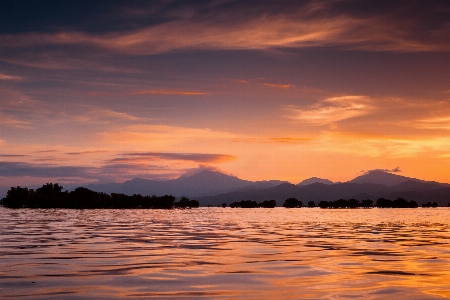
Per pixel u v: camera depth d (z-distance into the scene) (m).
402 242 38.06
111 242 37.19
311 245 35.19
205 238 42.00
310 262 25.23
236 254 28.98
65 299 16.06
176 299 16.08
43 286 18.23
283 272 21.78
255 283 18.98
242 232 51.03
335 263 24.88
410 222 81.12
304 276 20.70
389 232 52.00
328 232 51.69
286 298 16.25
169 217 103.12
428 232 52.09
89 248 32.28
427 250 31.67
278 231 53.22
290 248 32.81
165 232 50.34
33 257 27.06
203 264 24.34
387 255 28.61
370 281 19.50
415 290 17.66
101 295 16.67
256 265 24.03
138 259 26.30
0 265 23.80
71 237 42.22
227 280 19.66
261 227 62.31
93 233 47.88
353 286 18.42
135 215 115.94
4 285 18.44
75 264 24.22
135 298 16.22
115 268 22.86
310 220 89.88
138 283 18.91
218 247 33.41
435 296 16.61
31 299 16.05
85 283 18.88
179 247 33.31
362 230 56.00
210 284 18.77
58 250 30.84
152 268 22.88
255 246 34.25
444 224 73.06
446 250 31.69
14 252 29.59
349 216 120.00
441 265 24.22
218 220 87.38
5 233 47.22
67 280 19.53
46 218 89.62
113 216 105.81
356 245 35.25
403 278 20.25
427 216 120.50
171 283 18.92
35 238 40.81
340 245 35.25
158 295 16.69
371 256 28.08
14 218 88.69
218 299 16.09
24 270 22.19
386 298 16.28
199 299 16.08
